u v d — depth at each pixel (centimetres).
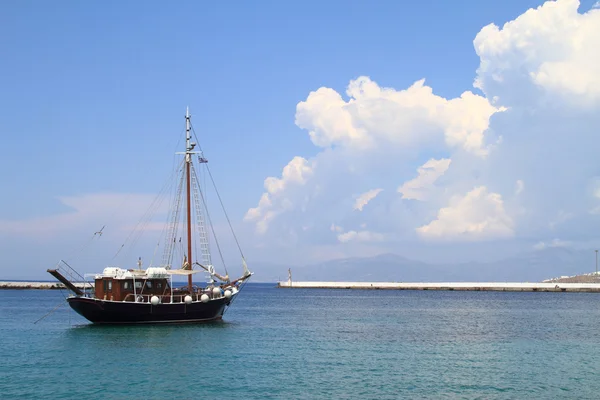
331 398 3812
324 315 11031
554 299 19975
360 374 4578
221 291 7769
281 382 4253
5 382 4166
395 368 4847
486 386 4216
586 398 3900
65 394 3834
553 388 4175
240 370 4662
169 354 5344
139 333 6669
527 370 4822
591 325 9050
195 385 4128
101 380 4244
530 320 10050
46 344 5912
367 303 16625
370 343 6397
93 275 7250
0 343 6012
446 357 5450
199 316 7562
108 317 7044
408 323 9194
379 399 3812
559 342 6669
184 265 8075
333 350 5794
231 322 8762
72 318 9319
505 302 17500
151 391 3944
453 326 8694
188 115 8425
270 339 6569
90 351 5469
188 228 8269
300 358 5262
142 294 7256
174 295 7506
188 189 8356
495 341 6725
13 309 11944
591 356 5581
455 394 3969
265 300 18912
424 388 4128
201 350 5600
